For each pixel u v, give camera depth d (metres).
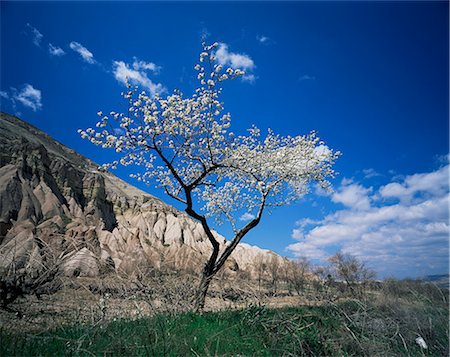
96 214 86.31
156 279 6.91
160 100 14.20
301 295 7.72
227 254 14.13
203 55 13.93
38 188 75.56
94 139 14.01
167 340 5.12
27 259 5.47
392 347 6.17
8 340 4.46
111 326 5.39
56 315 5.23
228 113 15.55
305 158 17.98
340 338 6.09
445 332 6.68
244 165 16.78
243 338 5.90
